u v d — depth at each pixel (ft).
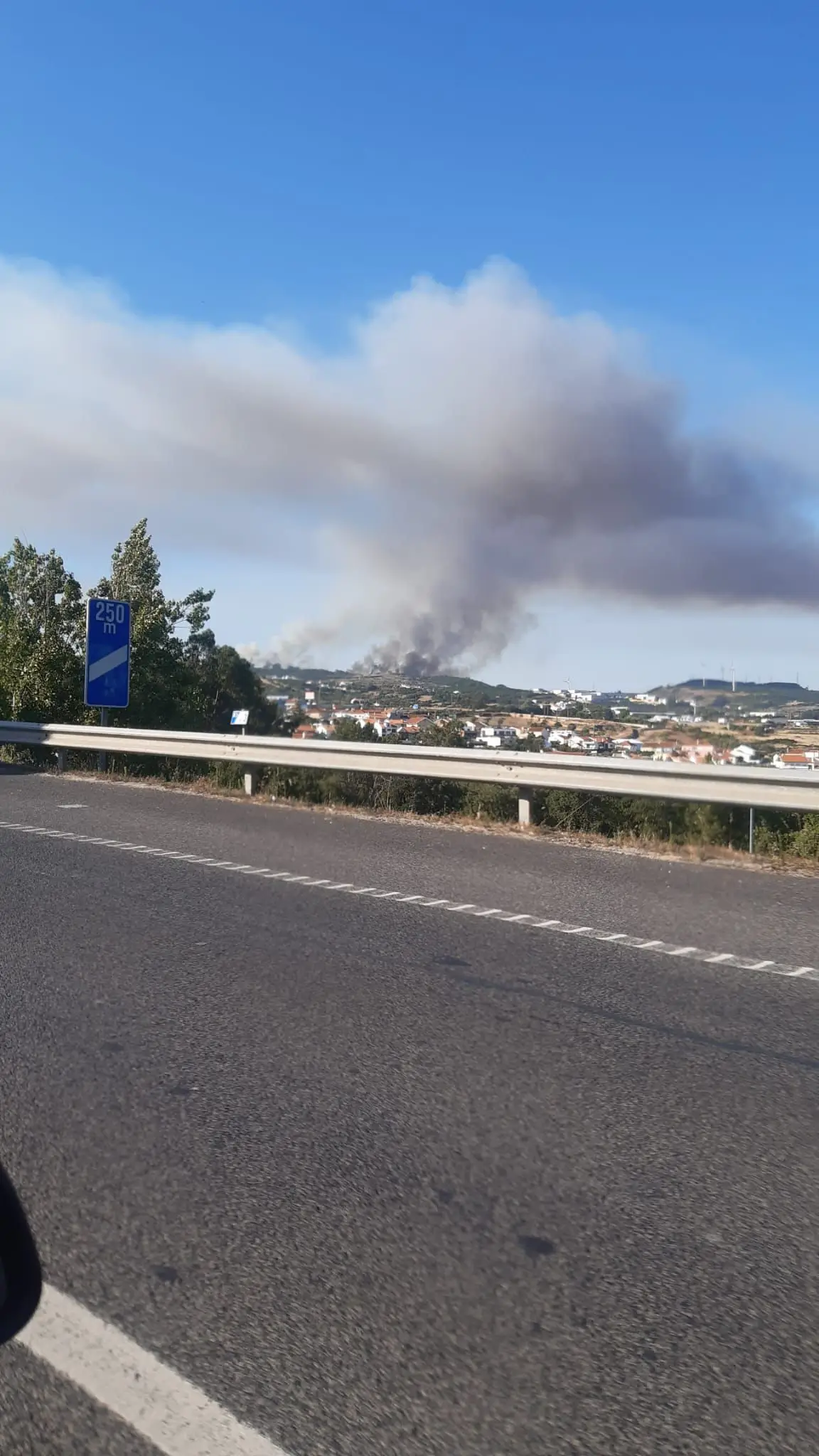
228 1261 12.78
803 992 23.71
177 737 59.16
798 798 39.55
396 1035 20.56
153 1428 9.98
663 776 42.55
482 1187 14.73
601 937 28.17
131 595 85.10
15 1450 9.67
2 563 82.64
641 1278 12.59
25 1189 14.42
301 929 28.35
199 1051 19.61
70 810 49.93
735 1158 15.69
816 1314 11.94
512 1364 10.98
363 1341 11.30
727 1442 9.93
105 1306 11.84
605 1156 15.69
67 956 25.62
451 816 49.37
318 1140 16.08
